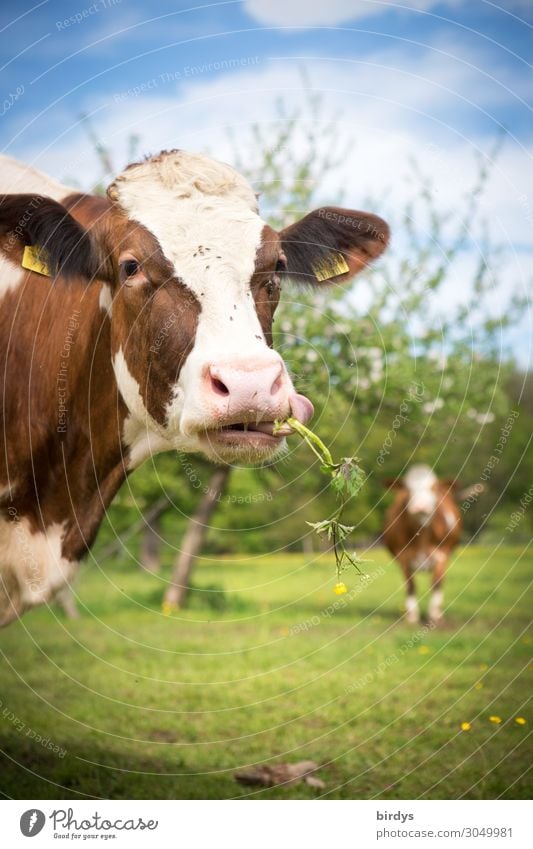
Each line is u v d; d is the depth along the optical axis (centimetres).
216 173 391
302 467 1035
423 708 589
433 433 1077
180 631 959
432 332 1012
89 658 784
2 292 439
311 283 445
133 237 373
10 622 442
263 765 482
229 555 1962
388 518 1169
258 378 329
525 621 1009
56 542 439
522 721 532
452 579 1527
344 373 930
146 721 570
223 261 362
